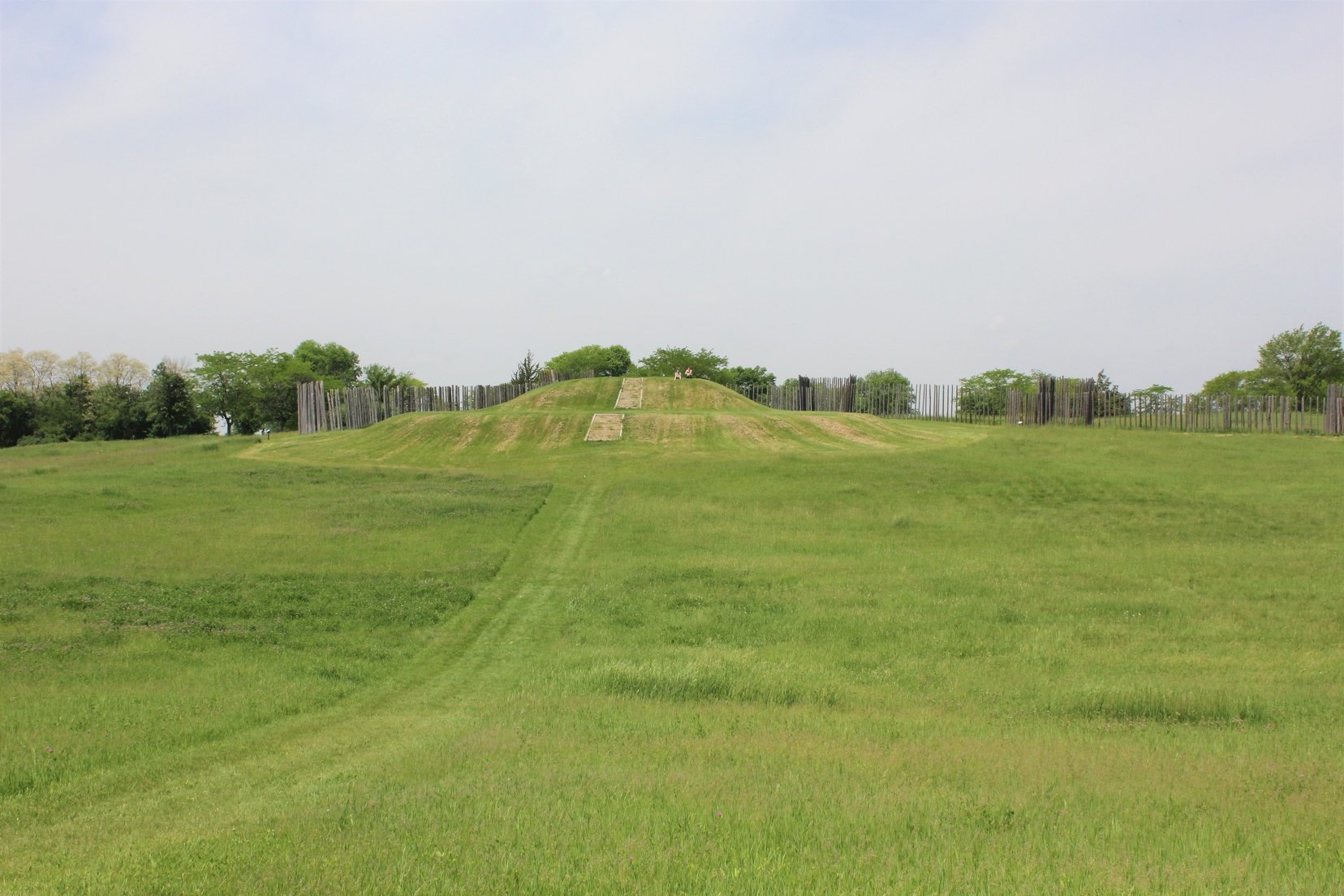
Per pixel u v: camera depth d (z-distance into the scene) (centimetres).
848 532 2708
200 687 1396
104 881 659
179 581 2067
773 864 660
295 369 9150
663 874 642
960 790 849
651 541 2603
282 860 682
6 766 1033
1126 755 973
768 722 1149
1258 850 691
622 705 1248
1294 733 1084
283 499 3203
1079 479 3316
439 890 624
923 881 627
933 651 1595
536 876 642
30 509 2947
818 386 6725
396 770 968
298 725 1232
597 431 4653
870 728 1108
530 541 2645
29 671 1471
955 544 2566
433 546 2508
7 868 729
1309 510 2842
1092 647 1608
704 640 1691
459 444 4575
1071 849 692
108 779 1006
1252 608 1852
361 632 1773
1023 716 1203
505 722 1167
